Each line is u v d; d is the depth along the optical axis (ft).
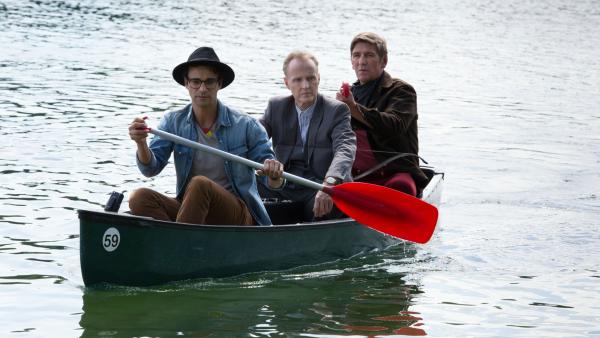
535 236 36.52
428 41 113.80
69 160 44.80
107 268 27.17
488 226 38.06
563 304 28.19
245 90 68.90
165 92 66.54
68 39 92.63
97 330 24.63
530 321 26.53
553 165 50.65
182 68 29.91
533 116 66.74
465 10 157.69
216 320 25.77
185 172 30.45
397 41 111.86
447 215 39.88
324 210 32.04
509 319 26.66
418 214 31.96
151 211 29.07
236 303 27.35
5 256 30.58
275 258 30.48
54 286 27.96
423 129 59.93
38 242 32.27
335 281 30.30
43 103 59.47
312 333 24.98
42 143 48.06
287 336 24.66
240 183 30.53
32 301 26.63
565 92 79.51
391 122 35.78
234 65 82.02
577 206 41.75
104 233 26.73
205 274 28.99
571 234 36.88
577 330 25.85
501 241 35.76
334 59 90.02
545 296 28.96
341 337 24.76
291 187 34.37
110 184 40.98
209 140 30.48
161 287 28.27
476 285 30.14
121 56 83.76
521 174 48.21
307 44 100.68
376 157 36.40
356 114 35.04
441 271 31.76
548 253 34.12
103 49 87.40
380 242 34.47
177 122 30.42
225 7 134.41
